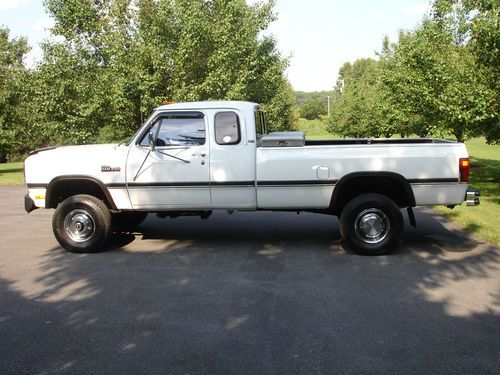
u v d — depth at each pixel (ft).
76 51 50.21
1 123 77.77
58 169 23.58
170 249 24.20
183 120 23.08
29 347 13.32
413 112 49.80
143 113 48.67
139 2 50.78
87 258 22.79
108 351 12.98
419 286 17.84
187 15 47.70
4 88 77.61
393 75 55.21
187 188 23.09
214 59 48.98
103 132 72.95
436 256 22.06
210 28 49.75
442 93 41.60
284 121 110.63
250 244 24.95
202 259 22.20
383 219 22.11
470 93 38.32
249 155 22.62
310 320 14.80
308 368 11.84
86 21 50.08
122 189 23.43
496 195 40.52
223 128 22.80
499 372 11.54
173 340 13.58
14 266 21.53
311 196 22.44
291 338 13.56
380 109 63.77
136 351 12.94
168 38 49.98
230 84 50.72
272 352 12.72
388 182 22.48
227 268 20.66
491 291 17.20
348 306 15.93
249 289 17.84
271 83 60.75
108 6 51.47
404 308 15.67
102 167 23.36
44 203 23.90
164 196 23.32
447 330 13.92
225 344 13.25
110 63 50.19
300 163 22.24
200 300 16.76
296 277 19.20
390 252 22.39
